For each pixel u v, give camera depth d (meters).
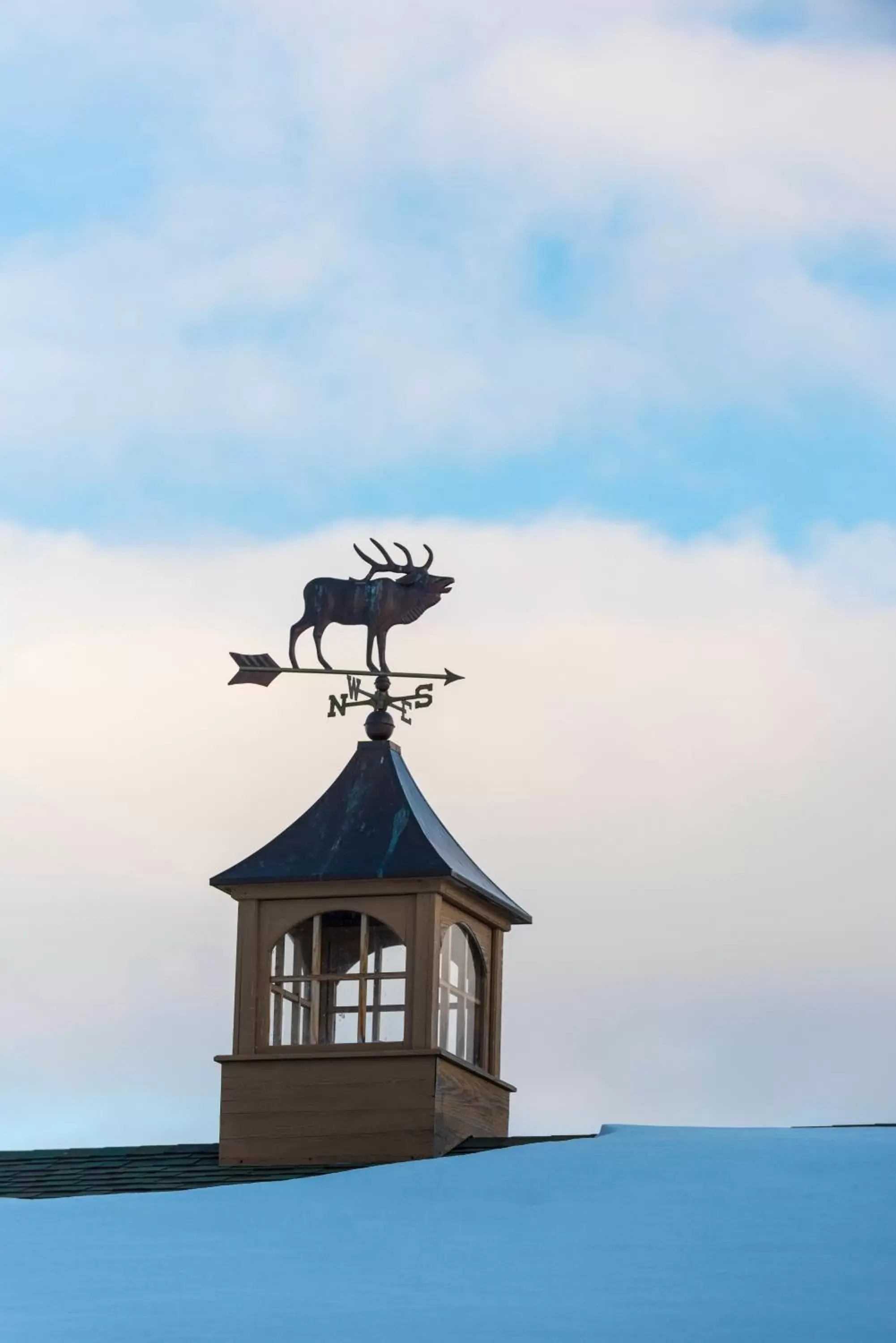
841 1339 32.16
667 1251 37.44
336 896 49.44
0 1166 49.25
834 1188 40.84
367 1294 35.44
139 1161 49.25
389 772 51.16
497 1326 33.19
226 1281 36.56
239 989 49.50
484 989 51.19
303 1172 47.69
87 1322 33.97
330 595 52.62
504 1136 50.31
